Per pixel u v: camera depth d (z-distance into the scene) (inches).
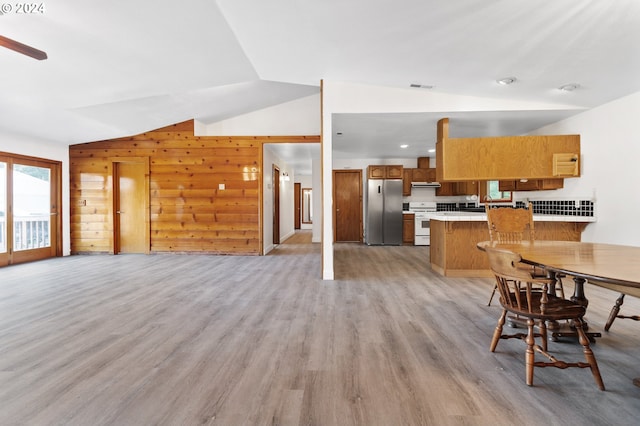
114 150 246.2
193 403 63.6
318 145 255.1
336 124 190.2
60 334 97.0
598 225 159.9
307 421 58.4
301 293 141.6
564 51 110.3
